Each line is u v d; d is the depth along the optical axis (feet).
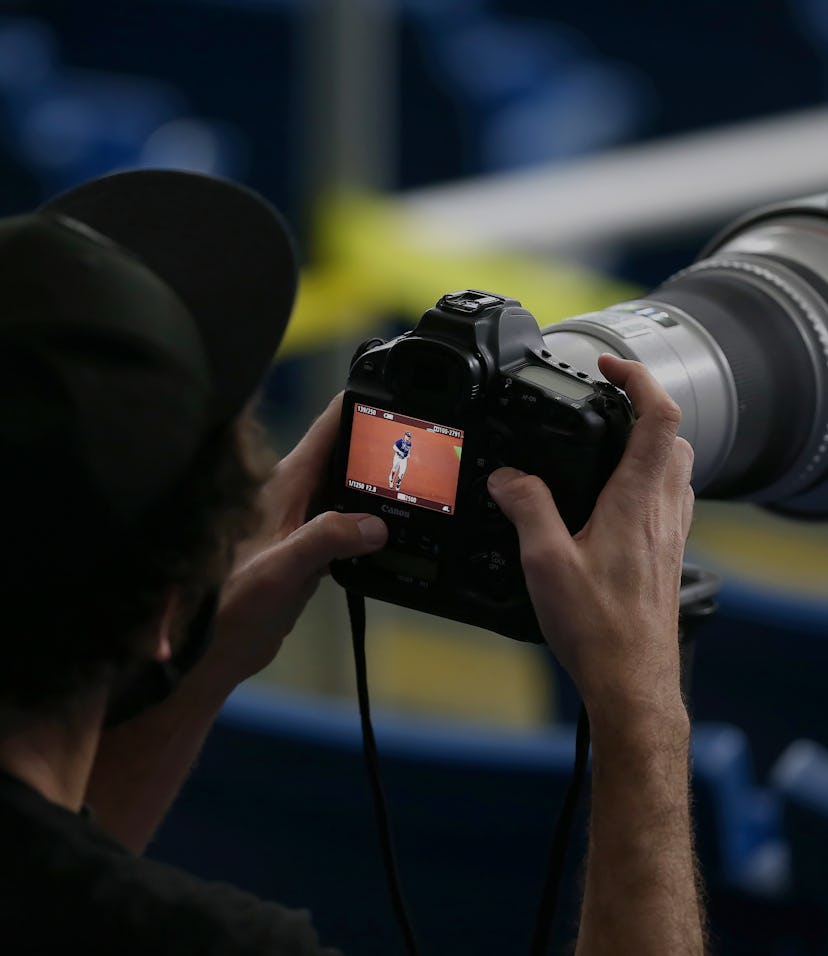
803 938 13.05
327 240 17.54
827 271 10.85
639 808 6.53
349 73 17.66
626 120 39.88
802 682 17.63
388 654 24.98
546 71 40.24
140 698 6.24
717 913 13.26
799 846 12.54
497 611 7.66
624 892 6.42
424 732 12.13
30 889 5.12
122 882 5.20
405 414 7.74
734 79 40.63
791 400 10.14
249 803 12.68
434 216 17.33
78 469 4.97
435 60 39.78
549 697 20.84
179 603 5.65
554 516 7.05
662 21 41.42
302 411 28.73
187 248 5.80
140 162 37.29
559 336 9.18
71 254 5.18
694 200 16.57
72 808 5.57
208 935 5.16
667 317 9.82
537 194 17.06
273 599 7.79
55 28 39.65
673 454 7.30
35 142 37.01
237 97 38.86
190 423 5.28
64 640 5.21
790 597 17.63
